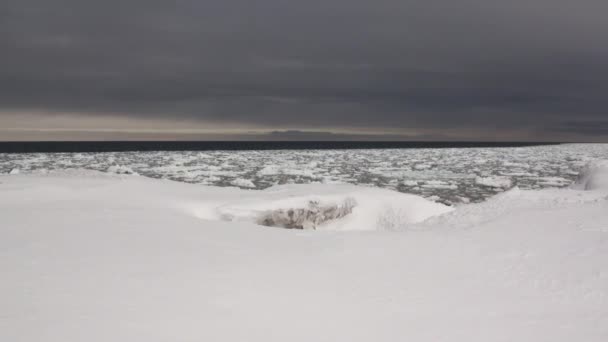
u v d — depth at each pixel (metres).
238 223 8.09
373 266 5.56
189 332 3.63
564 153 71.12
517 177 34.28
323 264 5.61
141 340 3.45
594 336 3.74
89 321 3.71
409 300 4.50
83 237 6.29
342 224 12.02
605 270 5.09
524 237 6.58
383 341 3.63
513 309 4.29
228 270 5.20
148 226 7.22
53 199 10.05
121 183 12.02
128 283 4.60
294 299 4.45
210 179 32.72
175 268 5.14
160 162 50.00
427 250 6.21
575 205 8.88
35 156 60.47
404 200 12.77
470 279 5.09
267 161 52.69
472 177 34.38
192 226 7.49
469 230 7.25
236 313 4.05
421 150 88.25
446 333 3.79
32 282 4.51
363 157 61.81
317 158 59.22
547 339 3.69
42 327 3.57
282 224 10.95
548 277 5.05
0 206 8.93
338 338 3.66
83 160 52.19
